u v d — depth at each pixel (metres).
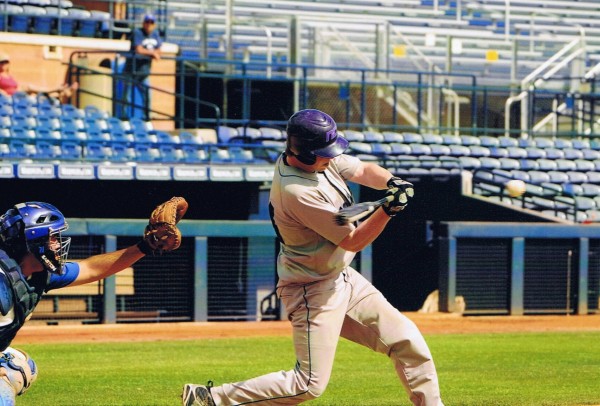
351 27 56.75
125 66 48.16
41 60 47.06
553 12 64.19
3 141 41.06
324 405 17.69
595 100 54.66
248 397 12.43
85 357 25.53
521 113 56.00
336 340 12.53
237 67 52.69
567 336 31.42
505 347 28.08
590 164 50.19
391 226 44.66
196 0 54.69
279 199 12.23
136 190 40.41
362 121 48.91
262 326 34.88
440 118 50.94
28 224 10.80
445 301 38.62
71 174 37.69
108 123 44.22
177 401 18.20
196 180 39.53
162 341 29.92
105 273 11.65
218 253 36.62
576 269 39.91
